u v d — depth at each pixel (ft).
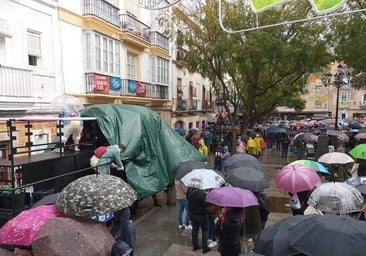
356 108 171.53
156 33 64.03
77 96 41.81
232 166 22.40
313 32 50.16
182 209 23.24
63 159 21.27
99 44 45.29
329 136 49.29
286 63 57.11
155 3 23.26
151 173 27.25
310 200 15.11
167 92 71.72
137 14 58.34
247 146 51.70
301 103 112.06
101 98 45.93
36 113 33.99
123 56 53.26
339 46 48.49
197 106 94.79
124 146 24.93
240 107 70.13
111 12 48.47
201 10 48.03
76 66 41.83
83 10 42.83
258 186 17.66
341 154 26.04
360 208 14.38
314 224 9.41
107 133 25.73
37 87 34.96
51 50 37.35
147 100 60.29
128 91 52.95
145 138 27.55
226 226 14.99
